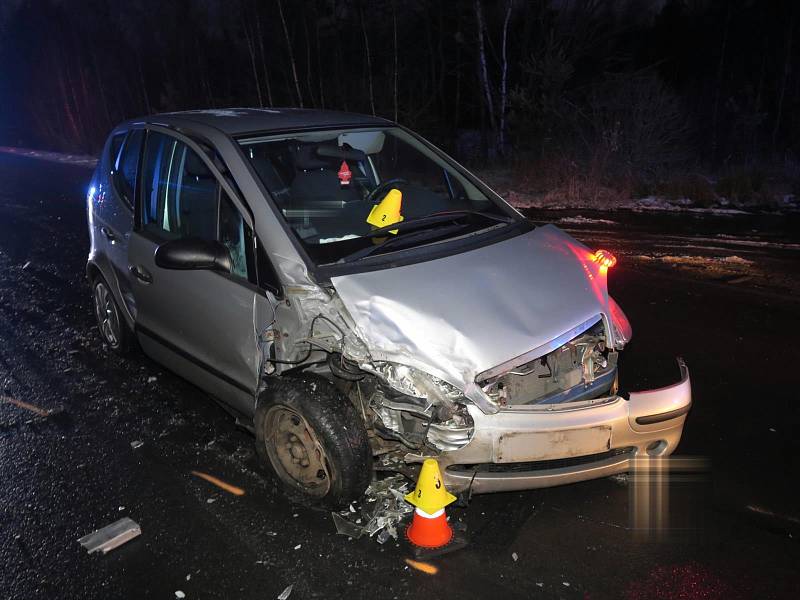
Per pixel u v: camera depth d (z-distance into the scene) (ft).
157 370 16.46
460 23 63.36
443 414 9.50
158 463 12.49
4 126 117.80
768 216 34.24
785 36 62.08
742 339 17.51
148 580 9.54
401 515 10.62
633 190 41.57
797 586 9.12
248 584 9.39
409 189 13.96
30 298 22.62
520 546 10.01
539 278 11.04
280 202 11.76
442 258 11.19
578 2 57.36
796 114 55.52
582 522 10.53
